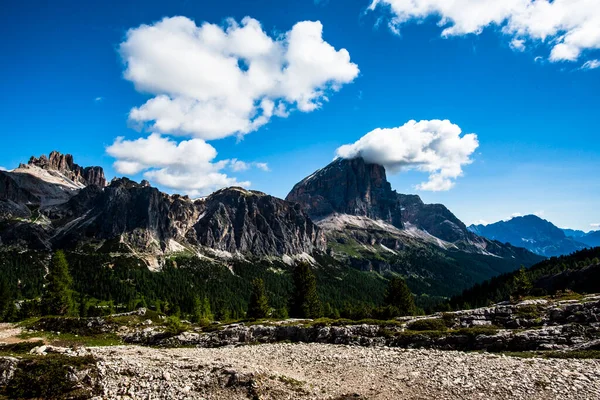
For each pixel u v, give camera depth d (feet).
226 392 90.89
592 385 87.66
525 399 82.64
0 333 219.00
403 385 97.76
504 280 567.59
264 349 165.37
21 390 87.04
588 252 584.81
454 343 153.48
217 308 626.64
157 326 255.09
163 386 93.50
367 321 195.11
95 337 226.38
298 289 336.29
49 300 337.93
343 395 92.22
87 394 88.22
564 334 141.90
